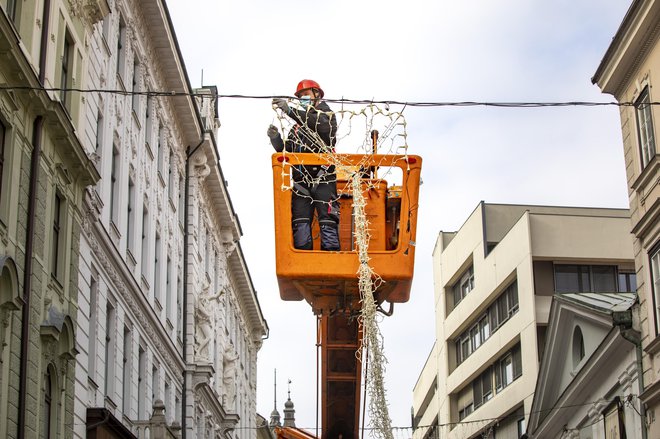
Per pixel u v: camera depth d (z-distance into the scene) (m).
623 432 30.55
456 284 59.12
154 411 32.50
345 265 17.00
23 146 22.03
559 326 36.00
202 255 47.97
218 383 51.12
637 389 29.45
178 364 41.47
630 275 48.09
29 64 21.66
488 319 52.62
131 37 34.84
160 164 39.97
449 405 57.62
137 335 33.81
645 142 28.61
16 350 21.06
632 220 29.50
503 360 50.25
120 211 32.44
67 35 25.98
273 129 17.73
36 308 22.39
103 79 30.28
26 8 22.92
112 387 30.41
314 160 17.08
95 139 29.09
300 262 16.95
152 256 37.28
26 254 21.89
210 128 48.44
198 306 44.91
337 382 21.25
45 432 23.23
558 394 37.47
